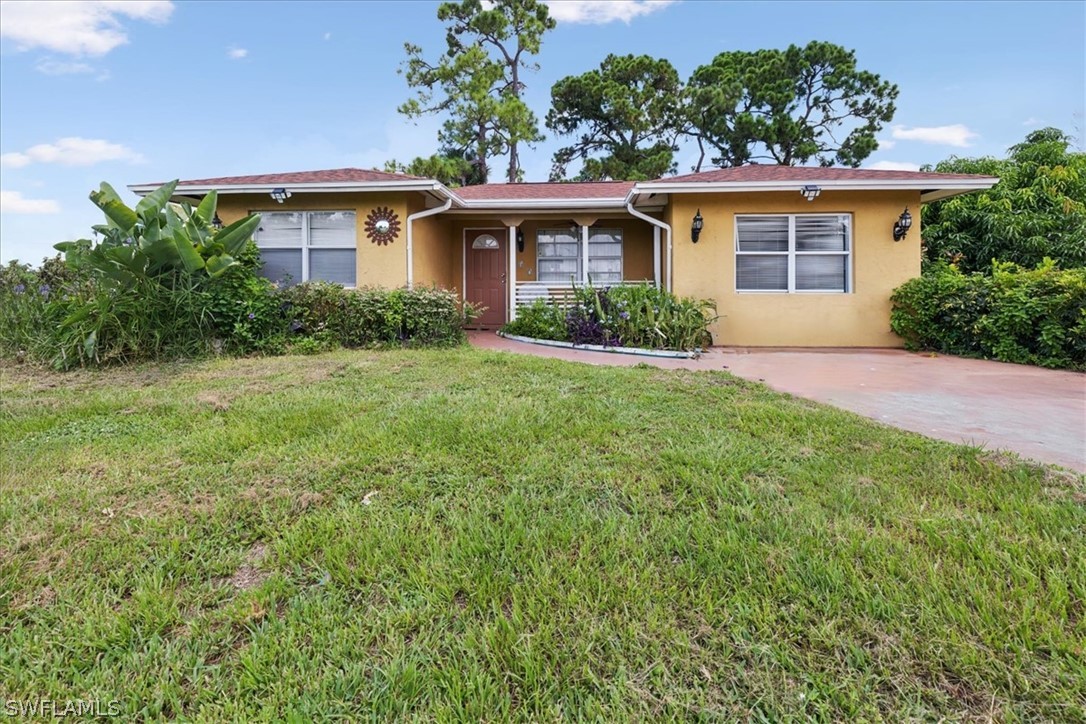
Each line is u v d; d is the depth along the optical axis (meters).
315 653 1.76
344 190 9.63
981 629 1.76
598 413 4.24
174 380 5.96
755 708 1.52
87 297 7.77
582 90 24.05
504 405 4.51
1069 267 10.66
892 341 9.36
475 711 1.52
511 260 11.35
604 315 9.03
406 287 9.30
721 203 9.52
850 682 1.59
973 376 6.38
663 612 1.90
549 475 3.05
